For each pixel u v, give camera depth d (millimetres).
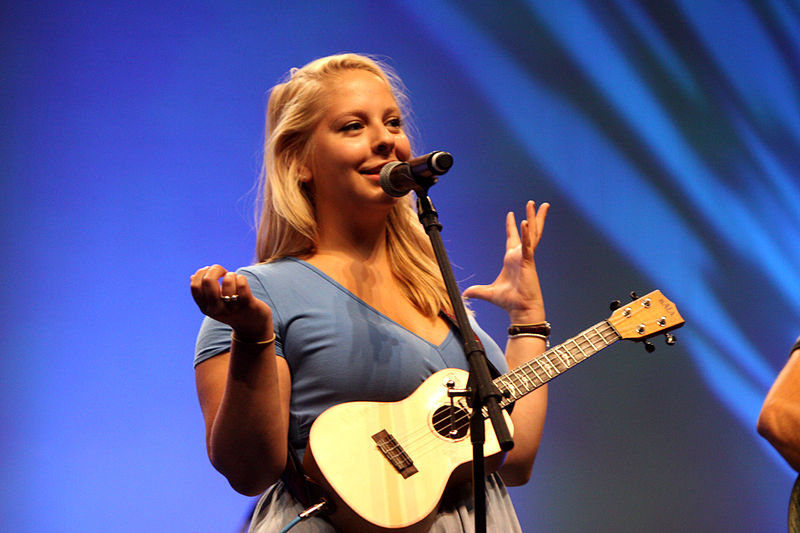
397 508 2416
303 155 2930
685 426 8312
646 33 8805
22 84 6547
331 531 2480
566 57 8398
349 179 2809
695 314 8547
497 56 8164
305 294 2713
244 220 6855
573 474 8031
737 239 8812
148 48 6867
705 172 8852
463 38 8047
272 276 2730
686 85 8867
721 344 8594
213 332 2637
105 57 6750
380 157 2822
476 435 2137
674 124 8789
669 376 8391
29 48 6586
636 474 8109
